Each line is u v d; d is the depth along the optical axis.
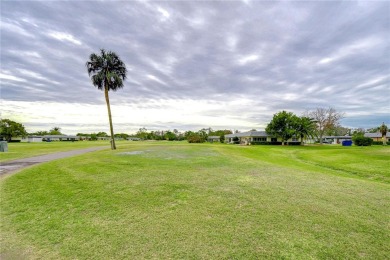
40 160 13.44
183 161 12.80
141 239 3.40
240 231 3.66
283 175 8.70
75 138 104.94
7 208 4.79
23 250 3.14
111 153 17.89
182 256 2.94
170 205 4.95
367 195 5.89
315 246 3.20
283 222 4.04
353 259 2.90
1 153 19.00
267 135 60.94
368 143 47.03
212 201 5.22
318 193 6.00
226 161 13.24
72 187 6.49
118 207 4.82
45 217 4.29
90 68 23.86
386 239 3.44
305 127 52.12
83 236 3.52
